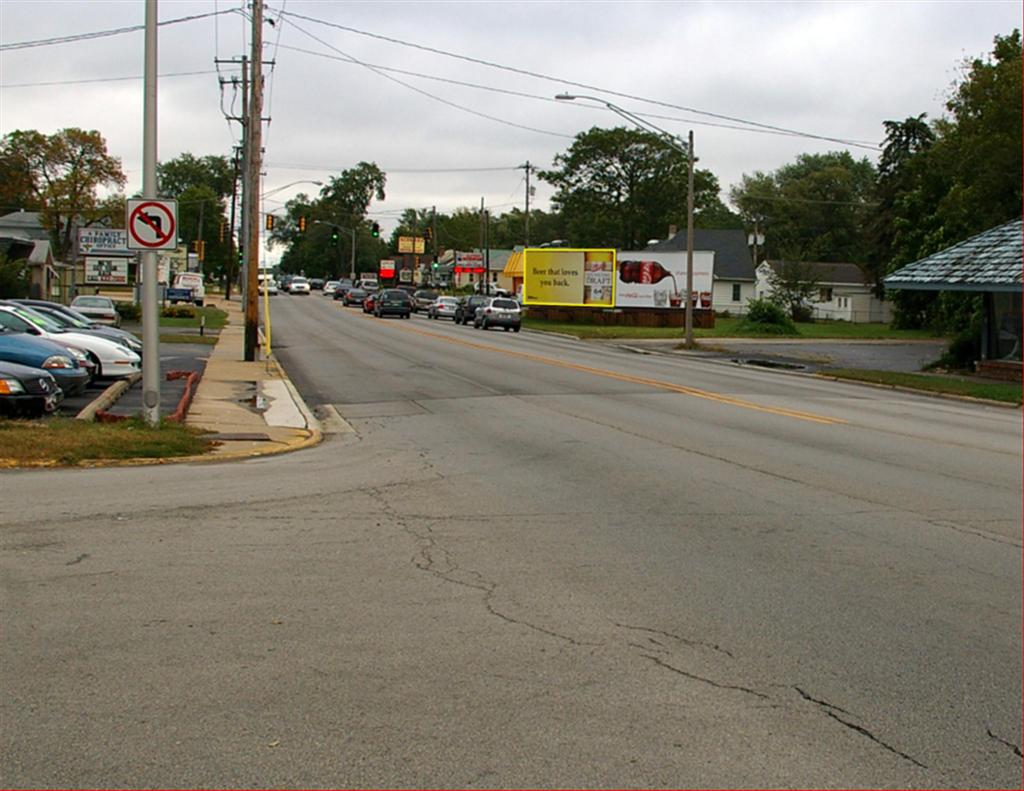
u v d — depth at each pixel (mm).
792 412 20000
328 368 29281
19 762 4570
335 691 5430
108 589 7254
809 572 8109
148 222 14930
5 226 83875
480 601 7141
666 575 7934
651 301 65062
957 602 7363
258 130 30453
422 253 154625
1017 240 33000
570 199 97250
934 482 12367
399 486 11695
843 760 4750
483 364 30953
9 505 10156
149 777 4449
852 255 118750
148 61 14773
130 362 22812
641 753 4762
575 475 12508
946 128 69875
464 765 4598
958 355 34812
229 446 14789
